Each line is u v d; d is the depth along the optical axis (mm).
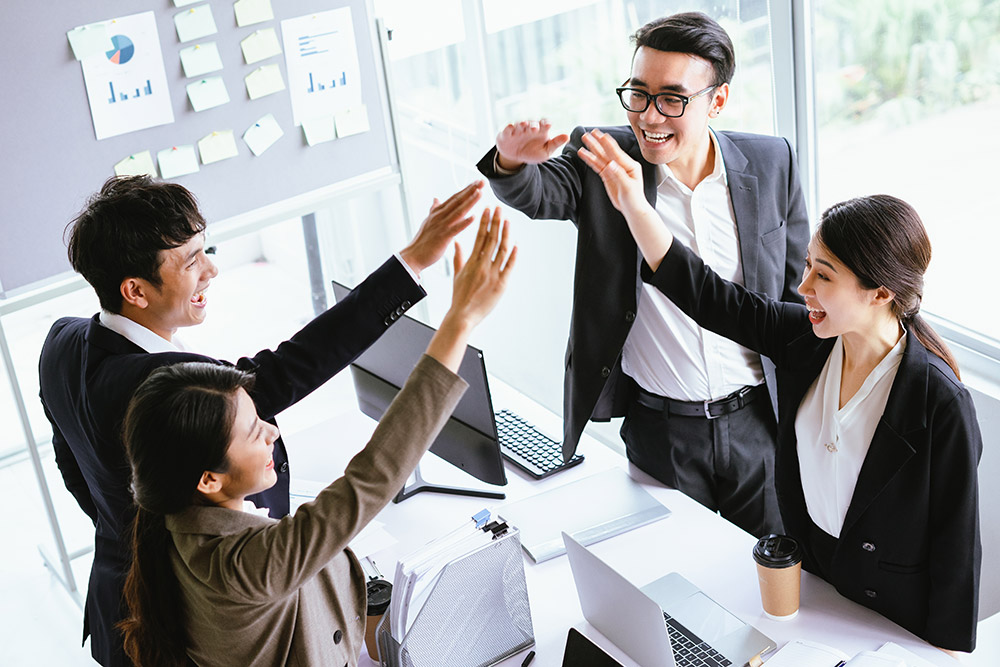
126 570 1792
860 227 1574
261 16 2744
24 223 2598
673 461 2219
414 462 1316
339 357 1801
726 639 1700
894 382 1646
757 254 2131
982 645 1946
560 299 3326
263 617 1359
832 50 2428
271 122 2855
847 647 1679
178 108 2707
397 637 1645
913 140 2332
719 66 1935
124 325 1721
